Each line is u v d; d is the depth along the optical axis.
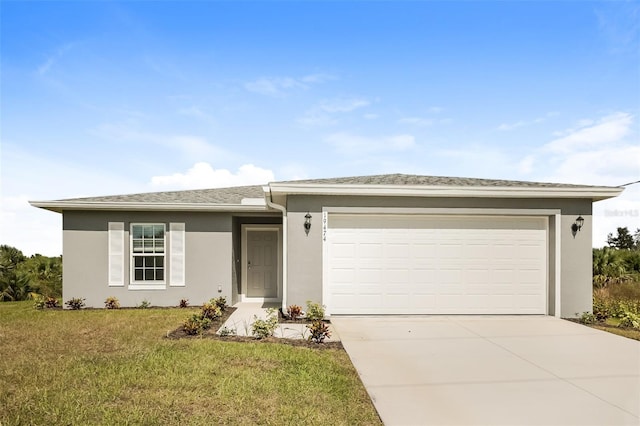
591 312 9.80
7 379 5.18
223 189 15.56
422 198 9.80
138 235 11.91
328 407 4.43
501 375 5.57
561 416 4.29
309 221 9.64
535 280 10.00
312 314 9.01
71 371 5.43
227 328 8.35
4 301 14.20
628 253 19.12
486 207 9.88
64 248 11.67
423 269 9.84
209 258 11.89
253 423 4.02
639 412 4.40
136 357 6.03
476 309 9.87
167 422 3.99
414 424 4.08
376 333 7.97
